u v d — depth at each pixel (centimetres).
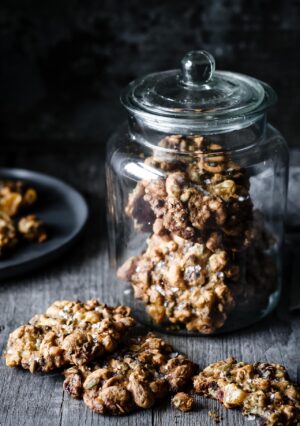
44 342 80
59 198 106
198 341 85
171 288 83
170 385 79
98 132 120
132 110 82
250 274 86
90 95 118
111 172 87
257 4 110
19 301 91
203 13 111
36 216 102
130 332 86
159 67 115
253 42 112
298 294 89
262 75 114
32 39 114
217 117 80
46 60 116
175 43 113
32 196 104
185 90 83
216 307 83
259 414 76
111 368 79
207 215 80
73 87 117
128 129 88
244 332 87
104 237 101
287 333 86
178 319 84
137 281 85
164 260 83
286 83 114
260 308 87
